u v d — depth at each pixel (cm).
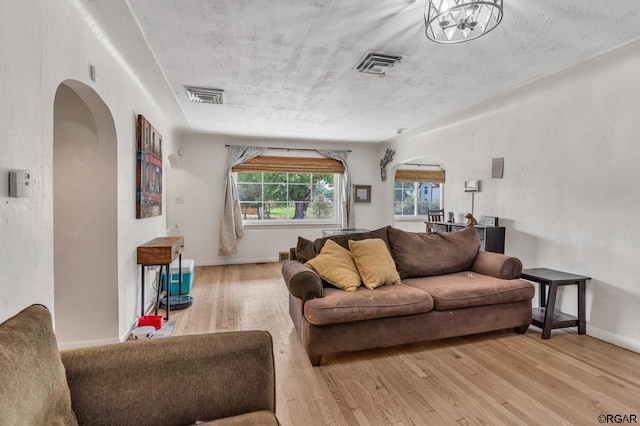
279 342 278
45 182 163
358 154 665
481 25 184
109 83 243
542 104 336
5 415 71
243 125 502
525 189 356
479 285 280
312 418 181
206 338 121
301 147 632
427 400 197
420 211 776
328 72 296
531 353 257
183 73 297
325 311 231
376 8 198
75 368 106
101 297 254
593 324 289
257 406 118
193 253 584
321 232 653
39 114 157
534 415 183
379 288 271
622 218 268
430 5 176
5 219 133
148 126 330
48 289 166
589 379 219
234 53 259
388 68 287
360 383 216
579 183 301
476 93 349
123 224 270
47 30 163
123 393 107
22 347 85
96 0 189
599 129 284
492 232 375
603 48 248
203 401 113
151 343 117
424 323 258
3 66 131
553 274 301
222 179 594
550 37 231
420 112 418
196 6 196
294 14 205
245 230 613
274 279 491
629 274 263
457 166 462
